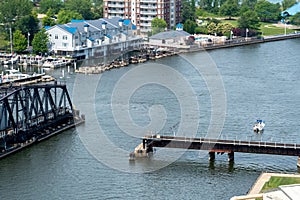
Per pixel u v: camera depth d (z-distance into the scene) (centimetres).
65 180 10550
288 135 12862
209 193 10012
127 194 10012
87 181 10494
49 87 13175
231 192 10038
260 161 11356
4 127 12100
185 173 10794
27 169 11006
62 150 11912
